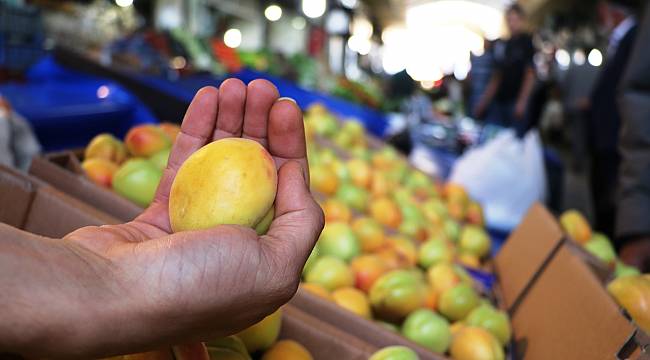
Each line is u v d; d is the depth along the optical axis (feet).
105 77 12.32
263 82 2.53
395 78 30.78
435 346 4.38
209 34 38.22
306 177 2.59
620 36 11.60
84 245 1.72
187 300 1.68
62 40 16.92
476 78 19.76
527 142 11.37
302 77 24.00
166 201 2.58
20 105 9.00
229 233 1.78
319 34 36.88
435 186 9.83
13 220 3.61
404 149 17.43
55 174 4.27
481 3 51.80
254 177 2.29
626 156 6.78
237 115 2.60
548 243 4.97
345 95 20.29
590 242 6.26
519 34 16.31
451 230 7.84
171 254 1.67
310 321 3.72
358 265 5.39
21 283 1.41
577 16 37.04
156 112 11.40
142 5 33.32
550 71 26.84
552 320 4.00
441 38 64.23
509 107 16.78
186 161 2.45
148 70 15.61
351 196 7.26
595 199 12.49
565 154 33.22
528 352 4.15
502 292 5.75
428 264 6.18
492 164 11.00
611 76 11.49
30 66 13.23
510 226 10.78
